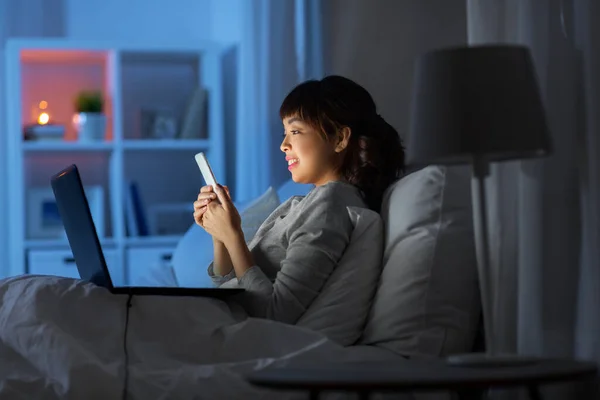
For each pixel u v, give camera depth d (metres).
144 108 4.73
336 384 1.43
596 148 1.91
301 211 2.40
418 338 2.16
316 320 2.26
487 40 2.11
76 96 4.81
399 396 2.01
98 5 4.83
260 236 2.60
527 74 1.70
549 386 1.97
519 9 2.04
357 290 2.29
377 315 2.24
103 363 2.01
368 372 1.53
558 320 1.95
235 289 2.24
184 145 4.59
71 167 2.28
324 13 3.68
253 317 2.31
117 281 4.41
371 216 2.37
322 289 2.31
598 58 1.93
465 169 2.49
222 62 4.83
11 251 4.34
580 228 1.96
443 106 1.68
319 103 2.54
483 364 1.62
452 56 1.69
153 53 4.59
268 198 3.03
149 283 3.28
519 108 1.67
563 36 2.01
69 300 2.11
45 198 4.56
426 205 2.28
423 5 3.46
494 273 2.03
